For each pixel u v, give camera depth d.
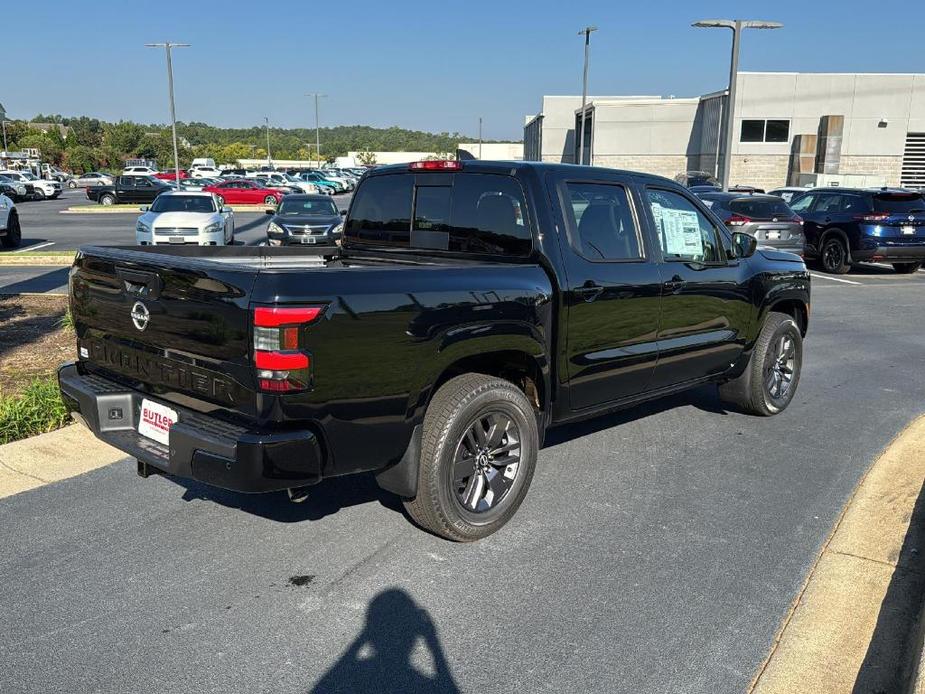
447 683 2.91
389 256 5.00
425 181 4.77
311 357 3.18
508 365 4.32
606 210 4.64
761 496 4.70
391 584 3.60
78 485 4.66
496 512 4.05
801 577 3.73
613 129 49.09
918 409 6.63
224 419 3.39
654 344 4.95
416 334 3.53
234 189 44.59
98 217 32.25
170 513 4.31
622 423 6.15
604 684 2.92
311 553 3.88
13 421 5.47
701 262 5.32
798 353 6.43
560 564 3.82
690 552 3.96
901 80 42.56
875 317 11.38
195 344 3.38
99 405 3.82
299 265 5.24
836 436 5.87
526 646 3.14
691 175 37.81
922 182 43.62
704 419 6.27
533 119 71.00
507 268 4.02
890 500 4.60
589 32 44.28
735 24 25.56
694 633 3.25
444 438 3.73
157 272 3.50
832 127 42.28
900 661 3.08
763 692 2.89
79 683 2.88
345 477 4.89
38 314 9.90
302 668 2.98
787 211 15.72
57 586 3.53
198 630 3.22
